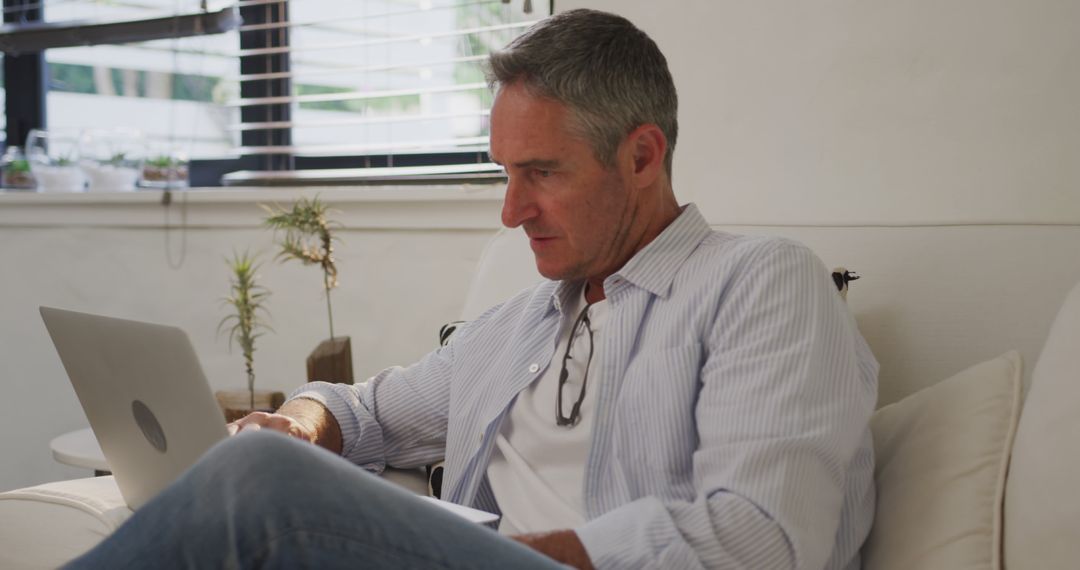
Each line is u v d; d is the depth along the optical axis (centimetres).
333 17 252
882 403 139
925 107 169
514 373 142
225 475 85
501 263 177
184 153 268
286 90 261
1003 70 162
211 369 261
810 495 106
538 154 128
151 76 280
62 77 299
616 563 102
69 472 284
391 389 158
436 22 238
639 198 133
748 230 155
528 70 129
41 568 131
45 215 278
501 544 90
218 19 258
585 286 142
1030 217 160
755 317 118
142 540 85
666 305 129
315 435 149
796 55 182
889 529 118
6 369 289
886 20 172
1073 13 156
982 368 122
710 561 101
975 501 111
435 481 153
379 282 238
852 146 176
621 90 128
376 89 248
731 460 108
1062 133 158
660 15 196
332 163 257
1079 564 98
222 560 84
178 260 263
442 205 226
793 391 110
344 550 85
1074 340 109
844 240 147
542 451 136
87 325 124
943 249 140
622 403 126
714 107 191
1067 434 103
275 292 250
